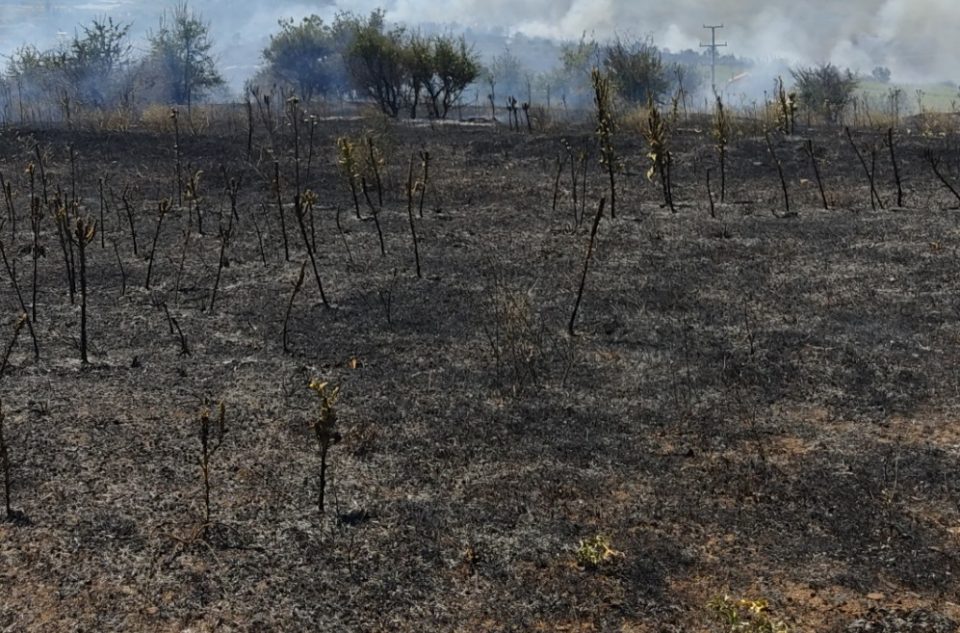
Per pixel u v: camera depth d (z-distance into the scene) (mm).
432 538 3762
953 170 11672
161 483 4195
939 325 6168
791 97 14406
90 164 12867
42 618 3287
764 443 4578
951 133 14289
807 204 10148
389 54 19766
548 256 8164
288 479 4234
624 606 3332
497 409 4996
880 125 15734
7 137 14219
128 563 3600
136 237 9070
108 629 3234
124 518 3898
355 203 9844
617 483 4199
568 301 6848
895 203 10055
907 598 3367
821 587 3432
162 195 11023
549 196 10914
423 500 4051
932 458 4371
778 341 5934
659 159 10078
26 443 4559
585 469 4332
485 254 8266
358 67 20203
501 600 3379
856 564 3568
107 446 4547
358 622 3273
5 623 3258
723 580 3473
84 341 5691
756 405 5027
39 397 5148
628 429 4754
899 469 4270
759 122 15359
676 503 4012
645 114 15148
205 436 3877
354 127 15773
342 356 5844
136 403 5082
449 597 3404
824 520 3869
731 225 9148
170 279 7656
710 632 3186
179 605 3357
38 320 6590
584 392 5219
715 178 11875
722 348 5848
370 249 8477
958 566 3549
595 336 6113
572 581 3475
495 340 6047
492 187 11422
